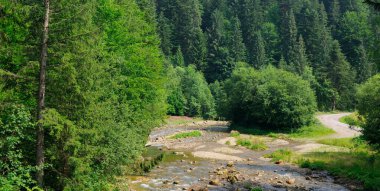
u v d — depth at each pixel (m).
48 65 13.46
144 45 33.53
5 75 12.40
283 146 42.69
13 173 11.66
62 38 13.27
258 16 149.88
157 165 29.02
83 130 13.81
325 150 37.66
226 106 65.50
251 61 123.12
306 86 59.88
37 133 13.36
